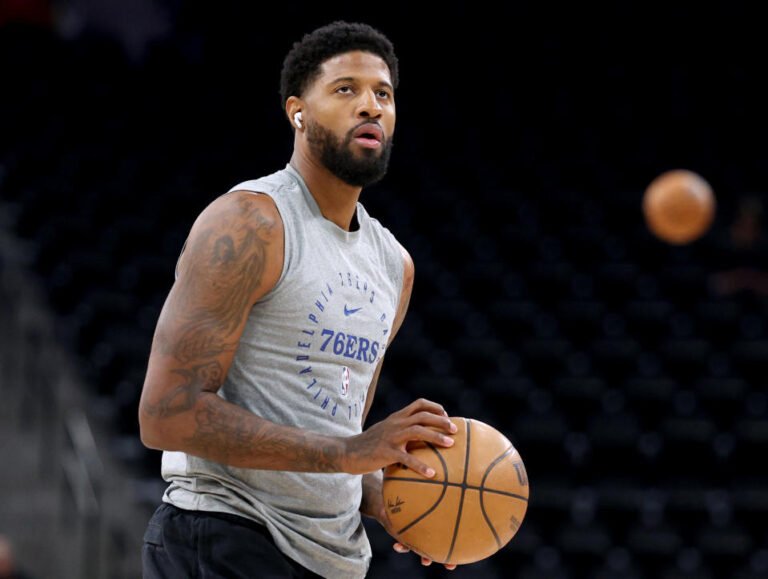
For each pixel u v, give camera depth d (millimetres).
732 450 13297
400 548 4371
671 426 13398
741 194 18844
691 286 16344
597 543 12164
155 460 12156
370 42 4117
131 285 14945
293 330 3957
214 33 22531
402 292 4660
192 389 3738
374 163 4055
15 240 15422
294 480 4008
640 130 20594
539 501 12555
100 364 13242
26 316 13516
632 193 18734
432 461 4020
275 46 22234
